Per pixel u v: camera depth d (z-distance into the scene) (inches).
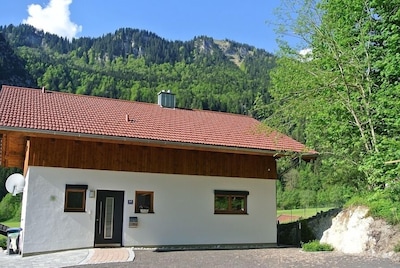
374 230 516.4
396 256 466.3
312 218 687.7
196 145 609.9
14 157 733.9
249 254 537.0
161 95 815.1
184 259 478.6
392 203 530.6
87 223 572.1
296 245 695.7
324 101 655.1
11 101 623.2
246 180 692.7
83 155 584.1
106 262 449.1
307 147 681.0
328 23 625.3
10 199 1697.8
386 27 603.5
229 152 650.2
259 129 677.3
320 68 658.2
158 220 618.5
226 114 863.7
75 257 486.6
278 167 759.7
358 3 605.3
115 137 558.9
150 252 552.4
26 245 526.9
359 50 603.8
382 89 588.1
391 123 572.4
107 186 592.1
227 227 663.8
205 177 662.5
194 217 643.5
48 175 557.9
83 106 686.5
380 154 514.6
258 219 689.0
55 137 542.9
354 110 639.1
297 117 669.3
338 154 684.7
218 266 422.3
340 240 565.6
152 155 631.2
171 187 635.5
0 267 421.4
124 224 595.2
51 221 548.4
